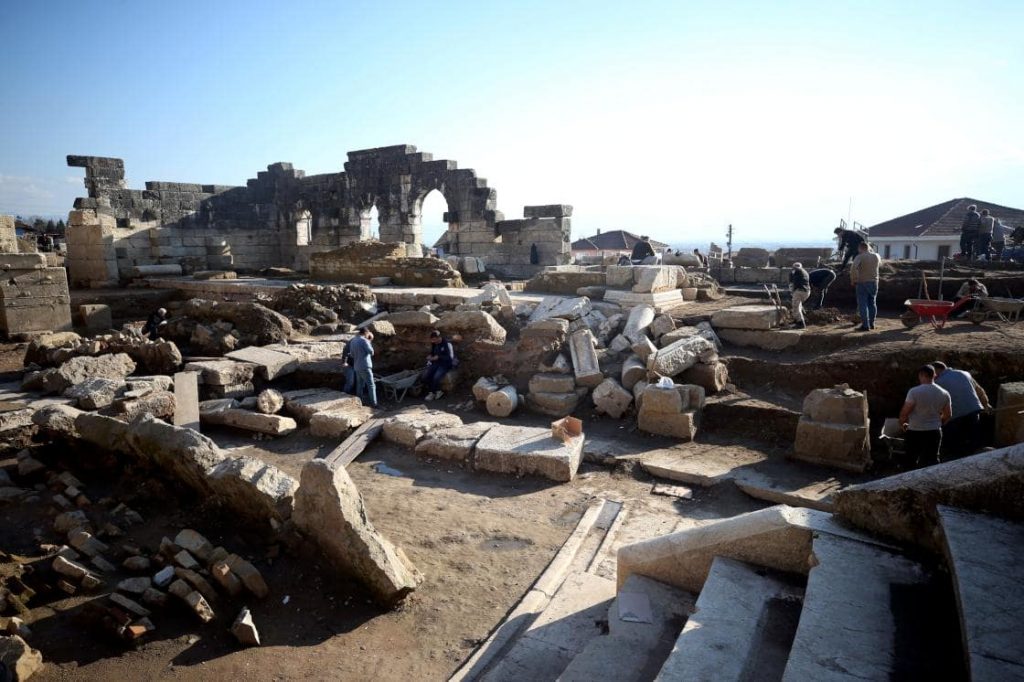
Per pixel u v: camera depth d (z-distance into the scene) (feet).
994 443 26.78
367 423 34.53
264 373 40.98
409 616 18.43
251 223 105.60
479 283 72.64
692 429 31.27
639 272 48.37
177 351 41.27
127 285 86.99
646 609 15.02
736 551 14.99
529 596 18.92
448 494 27.07
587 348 37.93
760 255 72.43
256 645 17.16
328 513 19.76
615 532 22.98
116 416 32.48
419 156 89.15
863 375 32.76
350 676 15.99
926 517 13.25
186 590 18.48
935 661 10.28
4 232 71.67
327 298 56.29
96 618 17.85
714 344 39.50
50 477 28.14
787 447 29.76
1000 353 30.60
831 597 12.00
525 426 34.40
